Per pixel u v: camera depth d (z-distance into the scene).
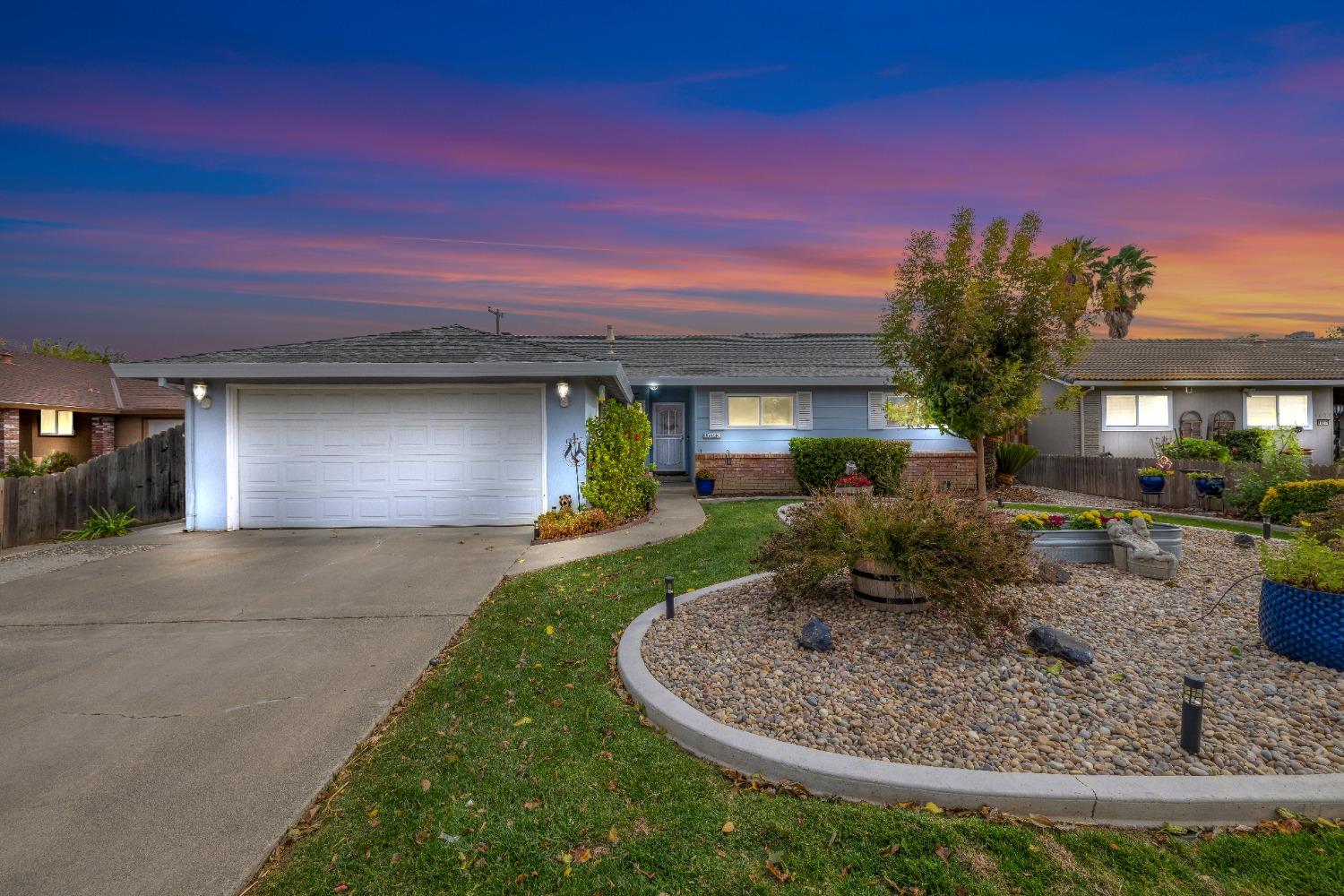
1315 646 3.81
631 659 4.22
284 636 4.99
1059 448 18.23
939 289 7.85
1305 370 17.34
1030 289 7.75
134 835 2.53
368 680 4.12
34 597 6.16
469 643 4.86
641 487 11.42
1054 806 2.57
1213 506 11.51
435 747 3.25
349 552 8.19
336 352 10.32
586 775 2.96
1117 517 6.72
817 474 14.52
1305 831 2.45
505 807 2.71
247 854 2.42
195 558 7.90
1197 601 5.18
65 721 3.55
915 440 16.03
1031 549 5.89
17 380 18.84
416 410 10.12
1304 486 9.59
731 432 15.98
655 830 2.54
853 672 3.85
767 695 3.61
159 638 4.96
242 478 10.05
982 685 3.62
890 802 2.69
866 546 4.66
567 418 10.16
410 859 2.38
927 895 2.15
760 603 5.22
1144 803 2.53
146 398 21.53
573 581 6.58
